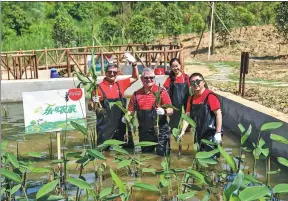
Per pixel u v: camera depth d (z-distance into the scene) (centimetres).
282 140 389
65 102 514
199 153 367
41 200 326
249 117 659
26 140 657
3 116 855
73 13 2942
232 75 1212
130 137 575
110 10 3066
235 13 2161
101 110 553
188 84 655
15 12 2577
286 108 706
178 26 2228
